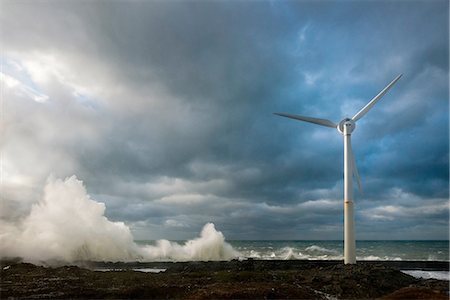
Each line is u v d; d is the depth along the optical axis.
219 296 31.67
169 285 36.62
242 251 101.00
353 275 41.09
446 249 121.50
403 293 32.97
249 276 40.94
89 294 33.19
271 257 90.50
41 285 36.38
